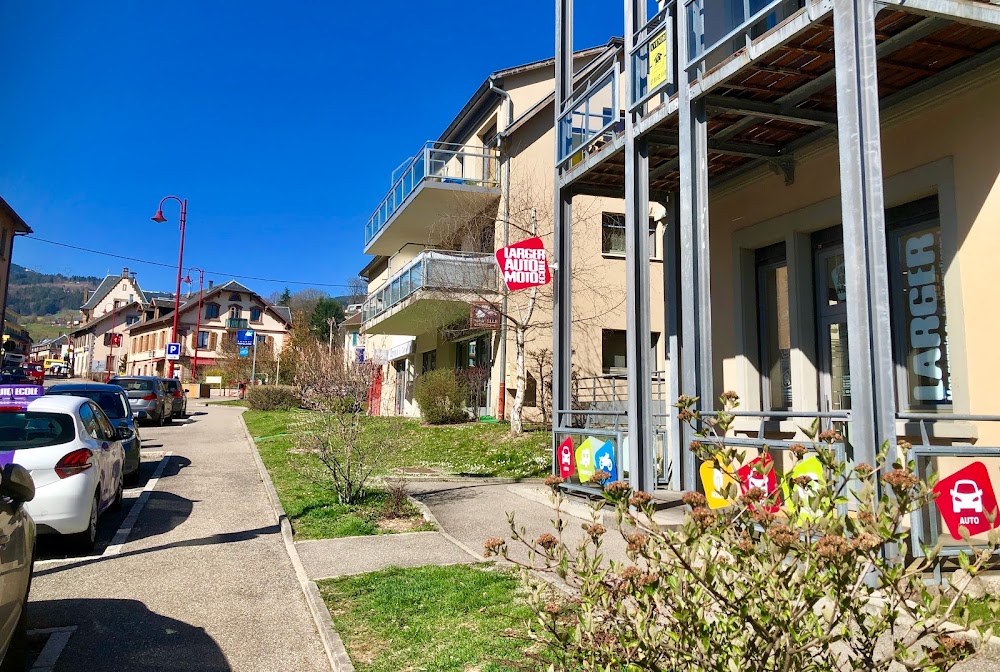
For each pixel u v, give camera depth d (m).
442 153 19.83
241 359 50.56
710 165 9.16
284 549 7.09
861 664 2.18
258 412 27.77
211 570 6.39
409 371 28.47
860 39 5.20
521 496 9.74
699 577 2.16
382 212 24.89
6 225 36.22
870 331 5.02
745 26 6.29
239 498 9.84
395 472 11.90
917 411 6.90
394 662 4.19
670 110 7.45
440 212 21.62
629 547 2.32
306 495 9.53
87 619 5.12
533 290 15.83
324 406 9.41
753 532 2.41
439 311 19.70
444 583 5.68
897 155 6.98
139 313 83.06
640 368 8.05
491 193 19.58
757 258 9.30
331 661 4.33
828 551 1.97
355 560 6.54
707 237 6.94
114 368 80.56
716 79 6.64
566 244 9.68
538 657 3.94
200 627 5.00
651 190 10.14
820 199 8.03
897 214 7.23
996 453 5.06
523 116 18.61
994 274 6.02
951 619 2.11
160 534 7.75
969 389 6.20
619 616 2.41
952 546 4.91
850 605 2.12
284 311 75.75
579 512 8.28
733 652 2.19
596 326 17.89
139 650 4.58
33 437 6.90
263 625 5.04
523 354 15.69
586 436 8.70
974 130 6.22
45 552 6.97
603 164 9.02
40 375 38.81
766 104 7.26
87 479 6.89
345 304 68.50
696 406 6.77
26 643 4.53
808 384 8.22
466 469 12.64
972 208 6.22
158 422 21.66
